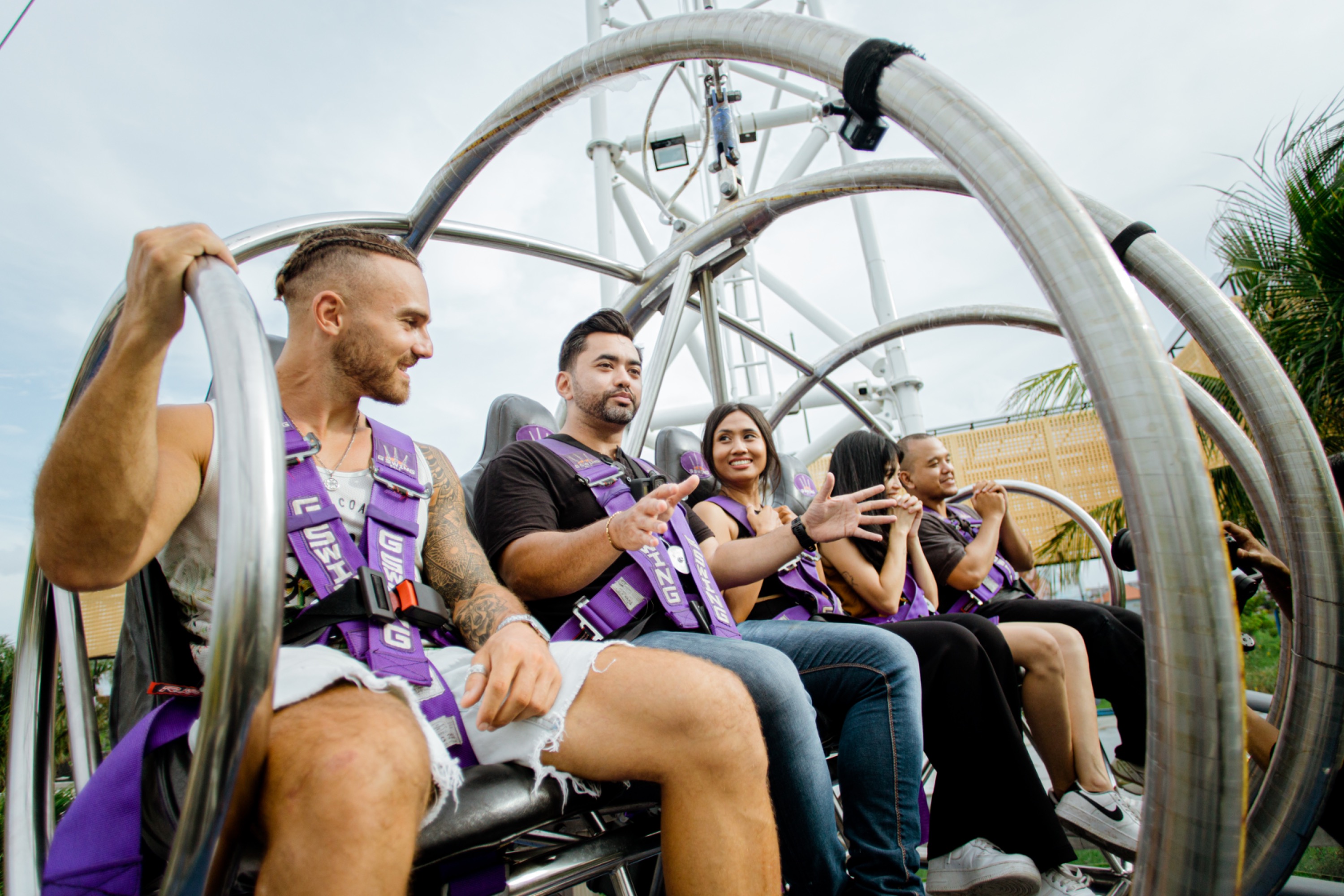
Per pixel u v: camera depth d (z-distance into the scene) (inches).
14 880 37.5
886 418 187.8
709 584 57.1
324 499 39.7
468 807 32.8
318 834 24.5
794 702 46.3
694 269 101.5
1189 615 26.5
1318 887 65.2
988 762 57.3
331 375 43.2
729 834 34.5
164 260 26.3
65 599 42.9
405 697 32.8
